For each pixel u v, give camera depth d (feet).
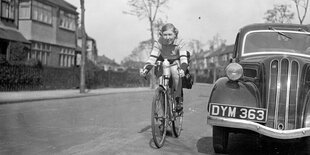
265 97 17.10
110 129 26.86
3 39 85.61
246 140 23.62
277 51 21.15
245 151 20.27
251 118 16.76
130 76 129.18
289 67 17.07
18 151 18.98
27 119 32.04
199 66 351.87
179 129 24.67
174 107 22.59
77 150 19.51
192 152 19.84
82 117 34.09
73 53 123.03
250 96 17.29
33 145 20.56
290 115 16.76
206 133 26.50
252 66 18.85
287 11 92.12
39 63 84.12
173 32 21.45
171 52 21.97
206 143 22.53
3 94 60.08
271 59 17.69
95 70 103.35
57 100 57.72
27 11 98.94
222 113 16.99
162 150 20.04
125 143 21.61
